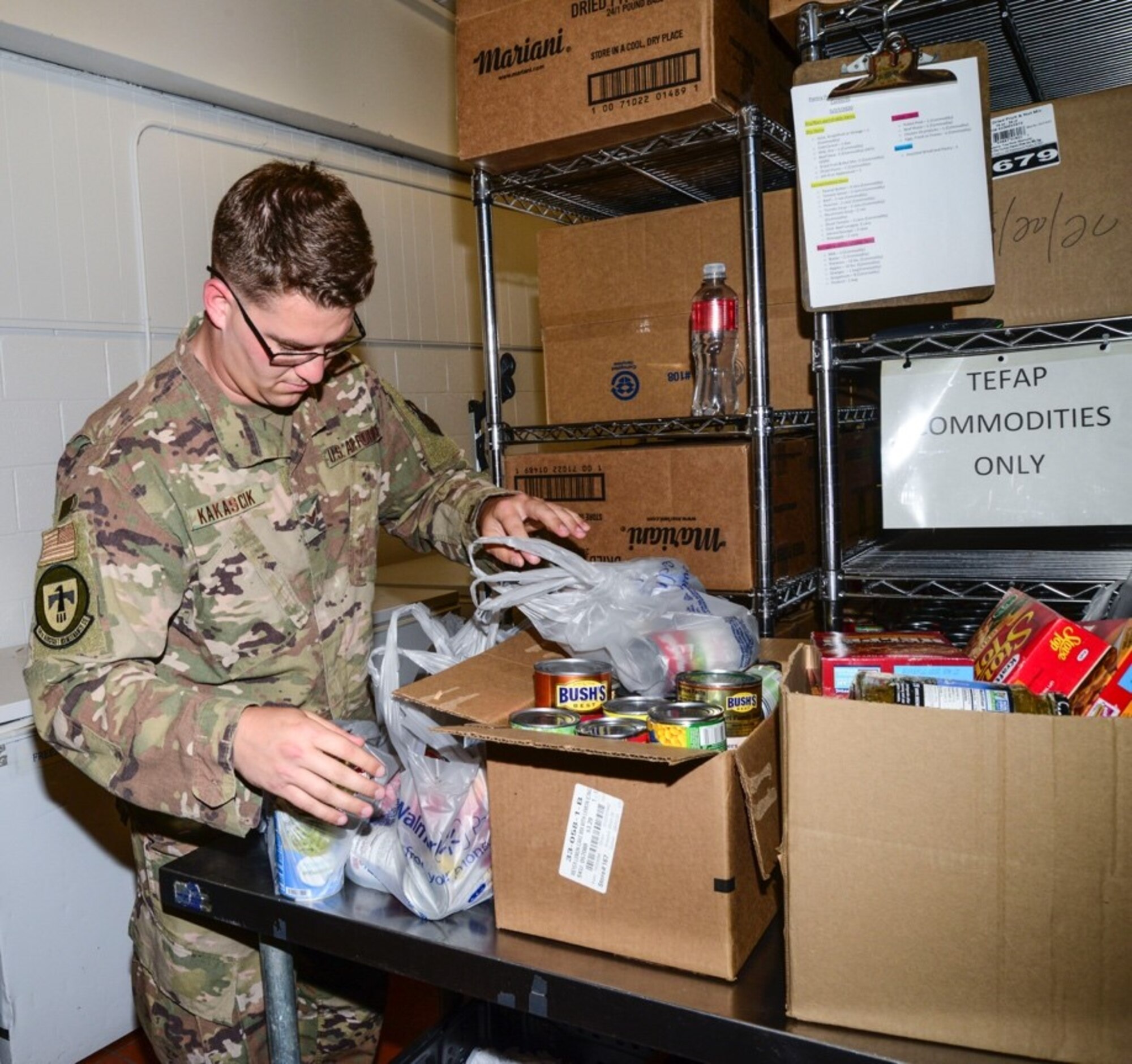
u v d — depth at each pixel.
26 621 2.40
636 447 1.72
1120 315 1.33
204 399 1.24
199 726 0.96
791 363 1.66
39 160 2.39
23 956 1.90
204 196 2.82
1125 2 1.46
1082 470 1.37
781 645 1.27
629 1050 1.40
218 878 1.10
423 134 3.61
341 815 0.92
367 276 1.12
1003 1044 0.73
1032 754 0.69
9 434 2.35
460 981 0.91
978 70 1.27
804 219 1.35
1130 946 0.68
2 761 1.85
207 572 1.23
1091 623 0.99
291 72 2.99
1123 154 1.32
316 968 1.48
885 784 0.74
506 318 4.26
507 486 1.80
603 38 1.46
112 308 2.56
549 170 1.68
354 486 1.41
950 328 1.37
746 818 0.85
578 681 0.95
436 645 1.25
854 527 1.78
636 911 0.86
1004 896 0.71
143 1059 2.06
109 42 2.41
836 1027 0.77
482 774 1.01
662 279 1.72
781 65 1.61
